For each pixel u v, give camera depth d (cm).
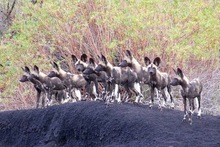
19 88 6981
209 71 6438
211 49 6412
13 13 9094
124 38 6394
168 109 4681
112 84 4634
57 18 6644
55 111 4881
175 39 6200
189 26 6194
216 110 5922
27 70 5219
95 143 4375
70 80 5081
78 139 4562
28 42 6738
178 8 6456
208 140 3753
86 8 6638
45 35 6856
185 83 4141
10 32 7931
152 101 4600
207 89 6222
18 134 5184
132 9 6334
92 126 4412
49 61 6700
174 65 6159
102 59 4616
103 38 6469
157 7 6394
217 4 6738
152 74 4466
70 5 6569
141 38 6262
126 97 5141
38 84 5184
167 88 4756
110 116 4338
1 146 5259
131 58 4606
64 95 5328
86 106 4650
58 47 6775
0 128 5344
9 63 6894
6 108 7000
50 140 4825
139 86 4694
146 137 3903
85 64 4912
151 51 6200
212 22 6247
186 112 4206
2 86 7044
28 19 6906
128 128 4106
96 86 4834
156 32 6188
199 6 6381
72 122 4612
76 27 6519
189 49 6047
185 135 3853
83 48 6625
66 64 6844
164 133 3888
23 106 6925
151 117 4231
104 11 6581
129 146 3891
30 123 5097
